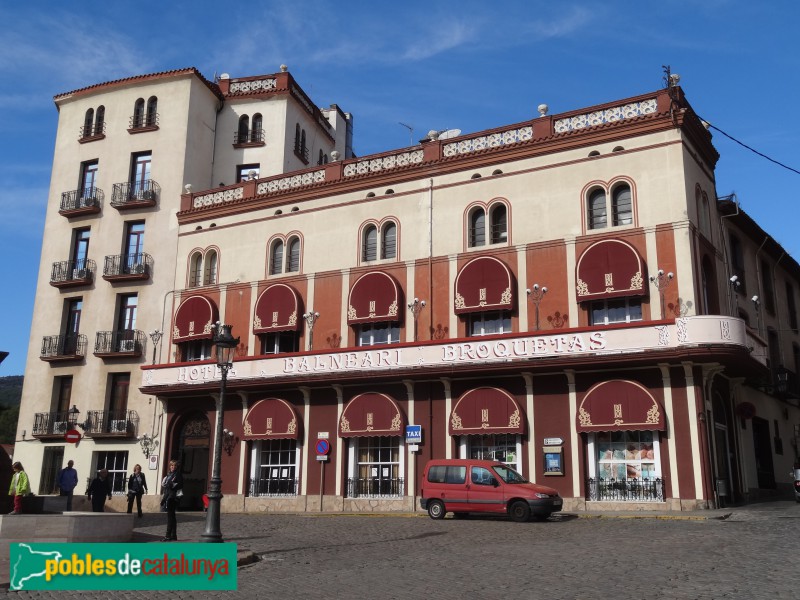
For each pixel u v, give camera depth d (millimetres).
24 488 17078
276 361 28281
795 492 25609
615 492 22734
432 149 28531
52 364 34750
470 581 11273
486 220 26906
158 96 36250
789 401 33750
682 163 23953
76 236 36312
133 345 32969
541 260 25500
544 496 19984
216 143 37531
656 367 22812
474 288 26094
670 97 24391
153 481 31172
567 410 23828
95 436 32469
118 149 36156
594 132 25469
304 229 30672
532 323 25156
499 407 24531
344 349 26938
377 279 28062
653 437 22672
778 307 33844
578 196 25391
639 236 24078
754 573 11031
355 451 27234
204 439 30828
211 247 32812
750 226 30188
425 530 18797
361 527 20141
